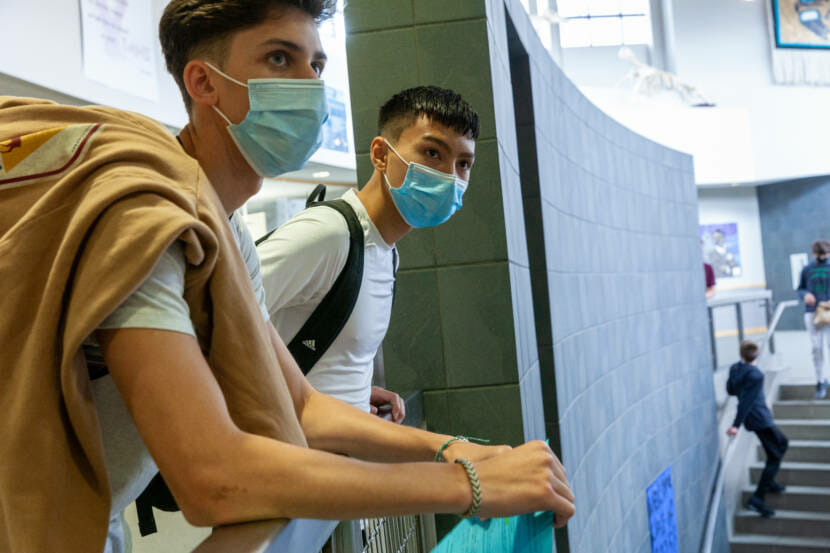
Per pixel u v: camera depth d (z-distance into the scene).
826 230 15.44
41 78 4.06
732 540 9.38
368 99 2.99
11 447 0.67
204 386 0.68
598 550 5.15
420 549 1.98
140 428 0.66
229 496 0.67
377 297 1.75
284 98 0.93
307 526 0.78
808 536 9.20
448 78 2.96
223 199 1.00
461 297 2.92
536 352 3.73
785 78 15.03
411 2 2.98
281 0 0.91
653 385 7.95
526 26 4.35
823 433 10.03
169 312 0.68
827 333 10.27
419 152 1.79
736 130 14.38
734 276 15.95
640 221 8.14
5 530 0.69
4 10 3.85
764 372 10.58
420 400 2.83
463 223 2.93
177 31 0.93
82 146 0.74
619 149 7.61
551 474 0.86
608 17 14.90
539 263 4.32
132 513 2.08
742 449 10.07
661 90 14.47
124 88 4.70
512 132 3.60
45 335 0.67
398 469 0.76
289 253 1.53
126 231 0.67
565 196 5.38
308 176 7.39
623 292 7.23
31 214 0.70
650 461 7.50
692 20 15.01
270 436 0.78
